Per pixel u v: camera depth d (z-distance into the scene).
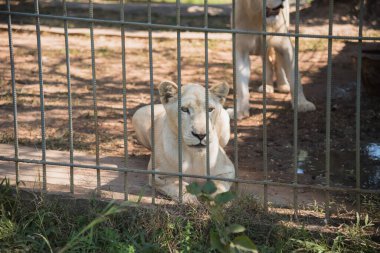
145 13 16.42
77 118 8.20
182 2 19.30
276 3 7.79
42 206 5.13
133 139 7.41
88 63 11.43
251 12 8.07
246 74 8.45
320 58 12.08
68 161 6.34
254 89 9.99
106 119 8.22
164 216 4.93
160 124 5.90
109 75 10.69
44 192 5.25
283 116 8.48
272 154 7.03
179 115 4.94
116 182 5.79
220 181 5.52
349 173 6.46
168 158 5.49
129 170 5.10
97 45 12.94
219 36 13.79
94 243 4.79
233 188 5.84
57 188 5.38
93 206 5.12
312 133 7.79
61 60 11.55
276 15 7.98
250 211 5.09
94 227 4.89
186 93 5.33
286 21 8.48
